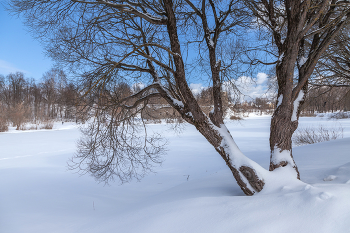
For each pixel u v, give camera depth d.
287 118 3.98
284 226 2.13
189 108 4.19
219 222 2.46
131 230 2.77
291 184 3.38
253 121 40.72
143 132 21.28
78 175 8.05
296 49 3.70
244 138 17.39
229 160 3.92
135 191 6.47
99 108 4.50
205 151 12.51
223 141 4.12
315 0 4.35
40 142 16.47
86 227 3.56
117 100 4.72
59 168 9.06
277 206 2.52
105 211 4.86
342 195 2.43
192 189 4.77
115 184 7.14
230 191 4.19
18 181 7.28
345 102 10.50
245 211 2.58
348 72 7.68
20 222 4.31
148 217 3.06
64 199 5.75
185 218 2.75
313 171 4.66
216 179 5.64
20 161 10.34
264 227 2.17
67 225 4.07
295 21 3.92
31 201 5.58
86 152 5.19
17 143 15.96
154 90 5.77
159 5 4.89
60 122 36.41
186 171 8.56
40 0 4.07
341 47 6.52
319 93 9.42
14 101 40.56
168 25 4.06
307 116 48.59
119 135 5.10
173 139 17.31
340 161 5.28
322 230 1.96
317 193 2.51
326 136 12.98
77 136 20.52
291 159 3.91
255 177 3.54
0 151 12.84
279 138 4.02
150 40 5.02
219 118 4.45
